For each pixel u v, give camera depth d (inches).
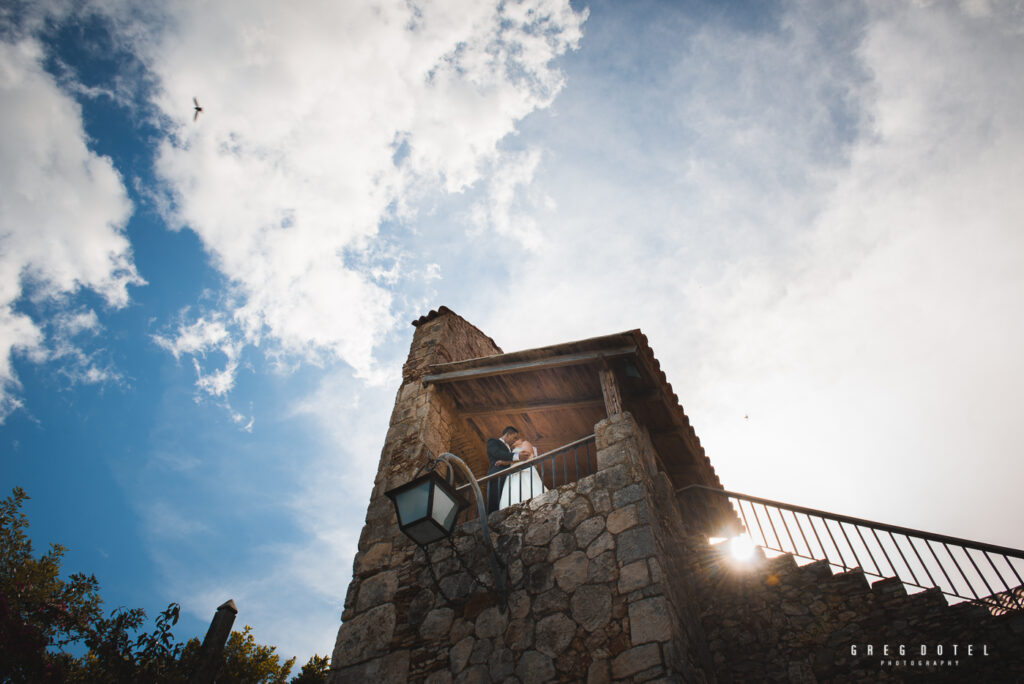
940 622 217.0
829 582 245.4
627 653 203.2
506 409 374.0
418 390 384.5
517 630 232.7
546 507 269.4
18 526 306.2
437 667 239.9
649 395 314.0
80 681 241.6
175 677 218.1
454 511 232.5
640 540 230.8
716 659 243.1
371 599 282.5
